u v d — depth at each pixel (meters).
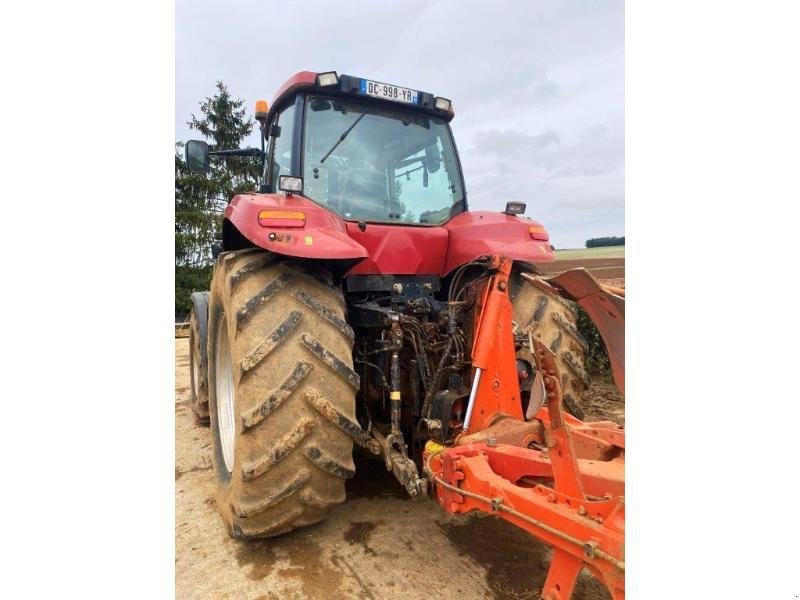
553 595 1.60
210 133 16.39
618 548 1.40
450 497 2.00
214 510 2.99
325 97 3.15
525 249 3.04
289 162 3.14
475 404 2.26
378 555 2.47
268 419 2.19
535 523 1.64
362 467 3.51
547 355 1.72
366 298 3.10
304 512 2.35
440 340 2.70
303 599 2.16
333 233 2.40
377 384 3.01
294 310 2.30
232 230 2.97
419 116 3.49
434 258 3.21
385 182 3.30
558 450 1.69
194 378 4.71
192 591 2.22
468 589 2.21
